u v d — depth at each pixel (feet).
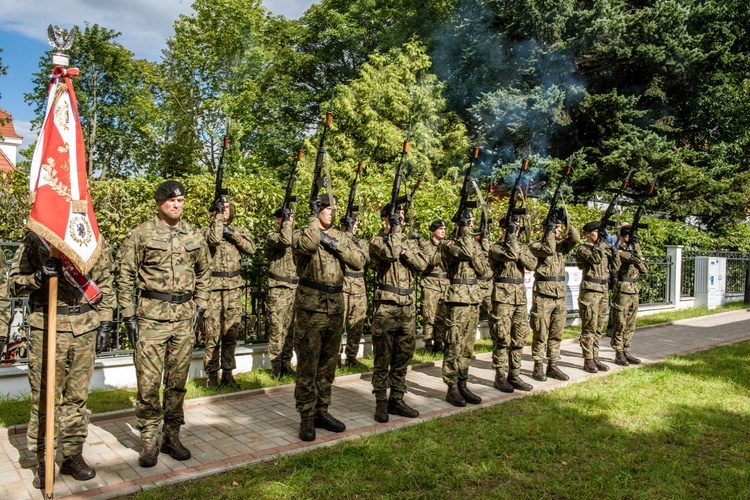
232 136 81.76
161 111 92.89
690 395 23.65
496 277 24.88
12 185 29.86
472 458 16.67
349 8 97.25
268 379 25.02
